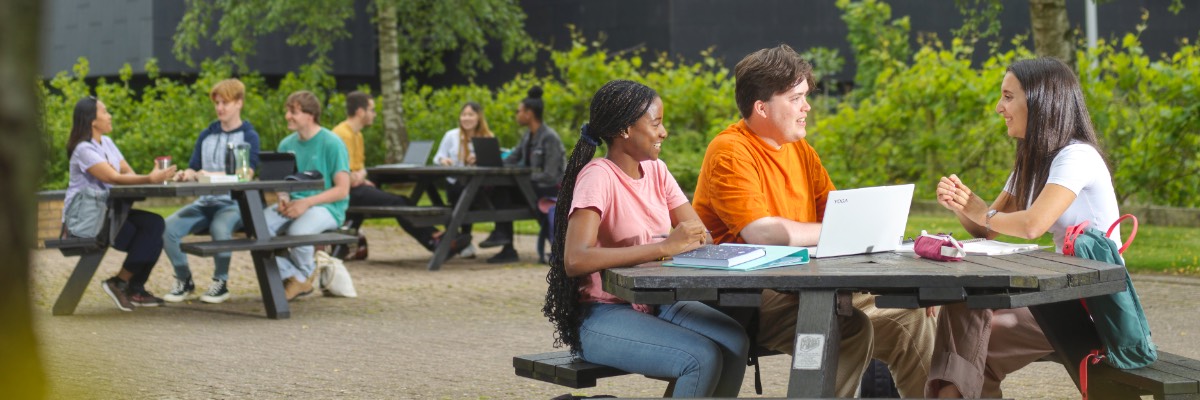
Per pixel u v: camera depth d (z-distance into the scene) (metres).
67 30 28.86
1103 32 28.98
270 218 9.35
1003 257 3.88
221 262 9.45
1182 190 14.38
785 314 4.12
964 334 3.94
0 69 1.29
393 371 6.36
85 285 8.59
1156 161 14.26
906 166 16.78
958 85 16.03
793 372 3.33
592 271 3.78
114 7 27.97
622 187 3.99
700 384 3.66
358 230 12.56
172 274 11.40
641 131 3.97
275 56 28.28
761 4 27.25
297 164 9.82
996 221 4.19
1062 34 13.47
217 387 5.88
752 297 3.40
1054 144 4.27
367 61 29.62
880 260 3.80
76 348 6.89
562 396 3.72
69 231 8.47
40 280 1.47
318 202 9.49
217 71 21.55
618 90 3.98
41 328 1.42
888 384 4.91
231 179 8.91
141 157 20.34
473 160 12.99
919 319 4.37
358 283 10.61
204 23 22.30
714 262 3.57
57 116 19.62
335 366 6.54
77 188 8.62
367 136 22.58
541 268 11.75
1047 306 3.96
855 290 3.50
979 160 16.25
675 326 3.81
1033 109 4.30
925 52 16.70
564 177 4.05
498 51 29.41
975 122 16.12
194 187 8.34
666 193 4.21
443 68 24.11
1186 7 29.41
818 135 17.31
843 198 3.79
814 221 4.74
